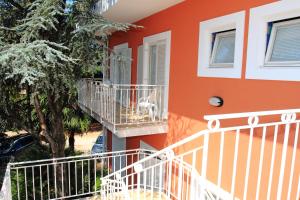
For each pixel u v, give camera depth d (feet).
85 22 20.29
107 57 21.77
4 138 46.70
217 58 16.57
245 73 13.71
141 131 20.12
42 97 24.47
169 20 20.56
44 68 18.49
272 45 12.99
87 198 20.13
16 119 25.93
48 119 28.22
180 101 19.24
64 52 20.77
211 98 15.58
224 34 16.01
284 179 11.73
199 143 17.04
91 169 27.86
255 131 13.12
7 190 15.01
